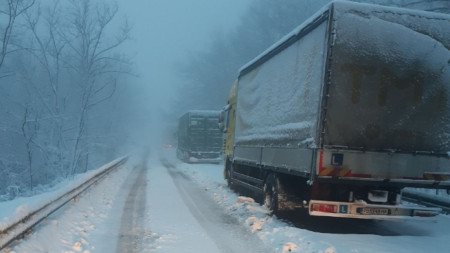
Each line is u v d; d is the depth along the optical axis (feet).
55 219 21.09
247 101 36.68
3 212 20.81
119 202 33.40
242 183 38.11
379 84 21.20
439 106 21.84
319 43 21.79
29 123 93.25
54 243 17.90
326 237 20.53
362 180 20.92
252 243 20.45
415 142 21.57
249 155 34.55
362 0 60.18
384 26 21.33
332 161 20.70
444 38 21.93
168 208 30.73
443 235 23.45
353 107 20.97
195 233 22.34
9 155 98.32
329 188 22.94
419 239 20.92
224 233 22.57
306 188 25.05
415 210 22.30
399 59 21.39
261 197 34.91
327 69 20.72
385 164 21.18
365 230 25.26
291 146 24.35
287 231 21.56
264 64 31.86
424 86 21.67
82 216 24.86
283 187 26.45
